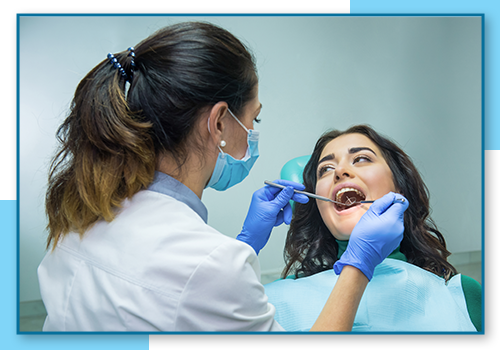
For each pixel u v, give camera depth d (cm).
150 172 70
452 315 101
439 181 113
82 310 63
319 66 120
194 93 71
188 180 76
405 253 111
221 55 74
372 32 118
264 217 101
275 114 120
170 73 70
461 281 105
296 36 119
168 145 71
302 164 120
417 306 102
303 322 104
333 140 118
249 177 122
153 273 61
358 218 108
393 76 117
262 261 123
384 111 117
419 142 115
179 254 62
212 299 60
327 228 117
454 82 113
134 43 116
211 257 61
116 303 60
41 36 113
